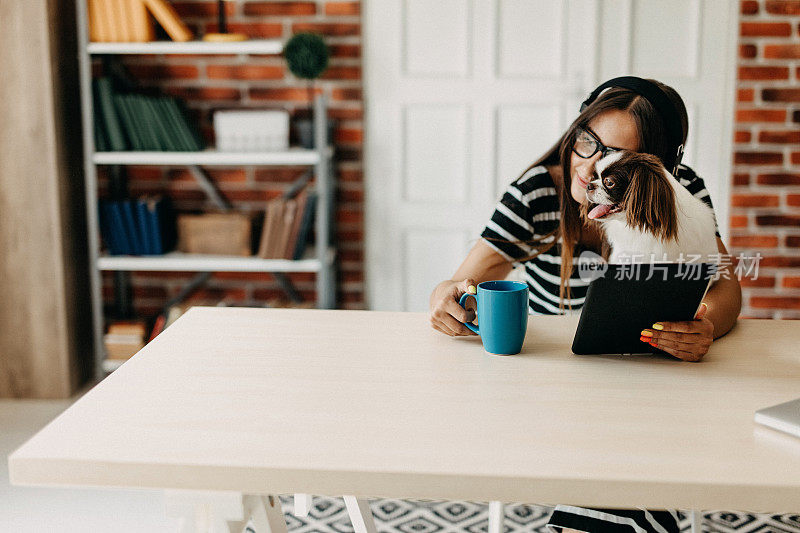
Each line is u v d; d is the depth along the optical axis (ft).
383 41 10.73
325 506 7.47
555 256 5.16
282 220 9.83
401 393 3.59
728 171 10.91
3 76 9.38
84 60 9.48
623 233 4.09
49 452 3.00
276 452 3.00
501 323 4.07
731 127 10.80
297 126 10.33
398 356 4.12
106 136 9.85
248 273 11.25
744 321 4.84
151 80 10.78
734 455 2.98
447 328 4.44
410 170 11.04
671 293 3.93
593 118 4.45
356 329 4.61
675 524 4.08
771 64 10.58
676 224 4.02
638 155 4.10
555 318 4.82
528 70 10.75
